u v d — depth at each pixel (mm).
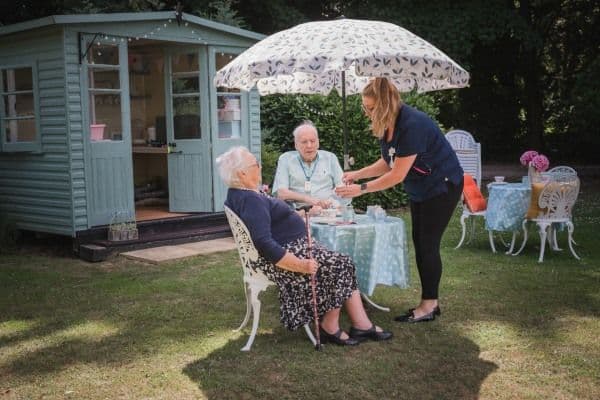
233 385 3318
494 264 5945
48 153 6836
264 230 3639
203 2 11578
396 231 4355
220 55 7812
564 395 3143
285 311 3771
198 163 7824
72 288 5348
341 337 3881
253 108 8188
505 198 6285
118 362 3674
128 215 7051
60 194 6766
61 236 7625
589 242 6965
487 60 17094
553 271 5625
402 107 4055
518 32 13602
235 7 12977
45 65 6699
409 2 13141
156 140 8797
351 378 3377
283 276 3777
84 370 3566
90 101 6730
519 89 18000
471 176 7500
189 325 4328
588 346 3787
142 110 9016
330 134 9320
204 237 7383
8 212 7453
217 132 7781
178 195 7988
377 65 3834
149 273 5855
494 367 3498
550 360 3578
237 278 5598
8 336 4164
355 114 9320
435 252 4230
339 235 4176
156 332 4191
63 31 6426
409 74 4078
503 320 4289
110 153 6891
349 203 4488
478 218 8766
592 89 12734
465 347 3803
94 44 6691
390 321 4316
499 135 18234
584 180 13250
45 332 4234
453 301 4742
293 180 4840
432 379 3354
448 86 4809
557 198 5984
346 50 3844
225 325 4312
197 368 3557
